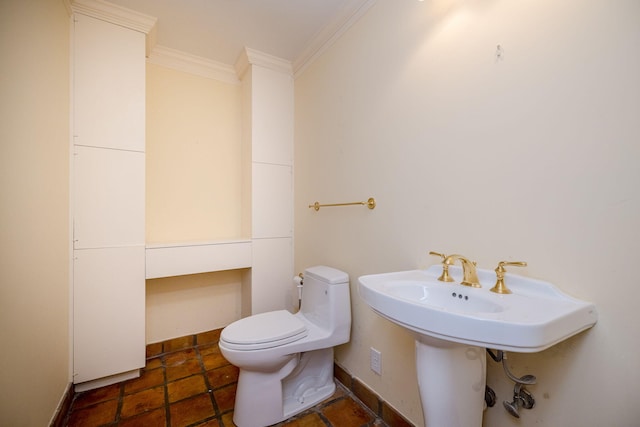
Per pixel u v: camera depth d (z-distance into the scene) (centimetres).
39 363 114
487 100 98
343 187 173
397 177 135
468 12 105
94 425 133
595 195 74
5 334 90
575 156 77
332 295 152
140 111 174
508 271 93
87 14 160
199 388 163
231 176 240
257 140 219
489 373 98
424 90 122
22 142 104
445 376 85
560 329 64
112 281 164
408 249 129
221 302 233
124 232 168
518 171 90
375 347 146
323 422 138
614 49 71
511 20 92
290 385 152
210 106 232
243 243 212
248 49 209
